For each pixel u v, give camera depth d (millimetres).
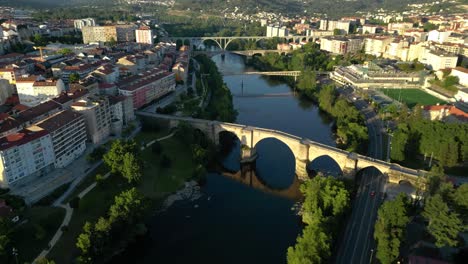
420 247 196125
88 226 195750
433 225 189375
